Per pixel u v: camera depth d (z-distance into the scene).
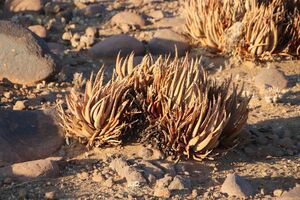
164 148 6.75
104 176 6.40
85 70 9.41
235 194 6.16
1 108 7.61
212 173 6.59
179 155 6.71
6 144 6.75
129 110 6.90
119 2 12.32
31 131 7.02
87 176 6.44
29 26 10.75
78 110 6.83
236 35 9.71
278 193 6.22
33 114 7.23
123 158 6.66
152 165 6.48
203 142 6.61
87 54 9.95
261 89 8.75
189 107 6.66
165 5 12.26
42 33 10.41
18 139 6.88
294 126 7.79
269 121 7.90
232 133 7.00
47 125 7.14
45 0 11.88
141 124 6.96
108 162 6.66
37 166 6.40
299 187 6.12
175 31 10.70
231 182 6.22
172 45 9.95
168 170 6.46
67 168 6.61
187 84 6.78
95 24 11.27
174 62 6.98
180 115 6.64
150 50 10.02
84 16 11.54
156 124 6.80
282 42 9.97
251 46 9.73
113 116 6.77
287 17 10.02
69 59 9.70
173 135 6.68
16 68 8.62
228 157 6.94
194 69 7.01
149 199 6.02
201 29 10.18
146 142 6.88
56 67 8.75
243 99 7.20
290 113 8.12
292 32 9.97
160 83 6.93
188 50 10.07
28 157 6.76
